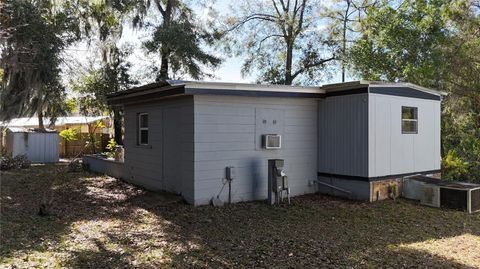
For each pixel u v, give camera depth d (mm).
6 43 8516
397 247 5266
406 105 9031
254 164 8195
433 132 9859
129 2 15070
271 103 8422
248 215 6930
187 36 16656
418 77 12844
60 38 10148
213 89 7438
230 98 7844
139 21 16766
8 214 6461
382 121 8398
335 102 8766
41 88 9555
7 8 8570
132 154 10328
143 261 4535
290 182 8727
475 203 7672
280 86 8281
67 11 11242
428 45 13203
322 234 5824
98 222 6258
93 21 13711
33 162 15867
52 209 7031
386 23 14656
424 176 9125
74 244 5070
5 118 9359
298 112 8875
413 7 13820
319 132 9141
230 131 7859
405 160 8961
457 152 13141
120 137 18422
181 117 7895
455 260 4777
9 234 5316
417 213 7344
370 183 8141
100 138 20109
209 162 7609
